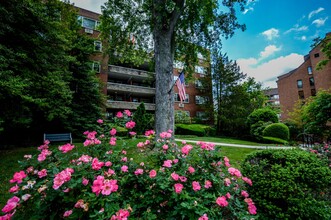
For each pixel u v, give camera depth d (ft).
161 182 5.94
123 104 58.80
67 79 31.04
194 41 30.78
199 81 75.77
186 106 75.66
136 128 41.60
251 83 83.56
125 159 7.38
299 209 7.16
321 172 7.72
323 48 30.25
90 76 39.45
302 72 92.22
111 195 5.39
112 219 4.67
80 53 37.63
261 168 8.62
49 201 5.24
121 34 31.83
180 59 36.40
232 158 19.21
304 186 7.48
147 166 7.06
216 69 66.59
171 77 22.21
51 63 24.68
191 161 7.04
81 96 37.40
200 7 22.08
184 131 55.62
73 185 5.05
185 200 5.63
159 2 21.99
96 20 54.65
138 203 6.10
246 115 60.08
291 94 95.14
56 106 26.11
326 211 7.16
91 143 7.78
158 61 22.17
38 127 32.40
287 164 8.24
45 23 22.48
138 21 30.14
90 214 4.91
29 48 21.66
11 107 20.01
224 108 62.39
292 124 49.93
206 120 71.36
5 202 9.73
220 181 6.56
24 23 21.16
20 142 31.40
